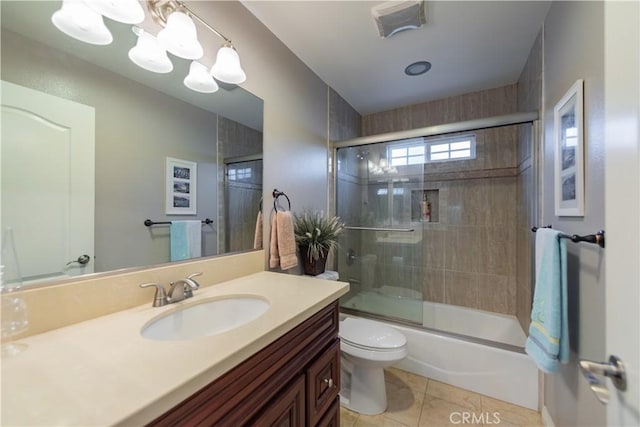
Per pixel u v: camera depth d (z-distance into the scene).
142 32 0.99
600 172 0.90
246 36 1.43
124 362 0.57
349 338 1.56
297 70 1.85
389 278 2.37
